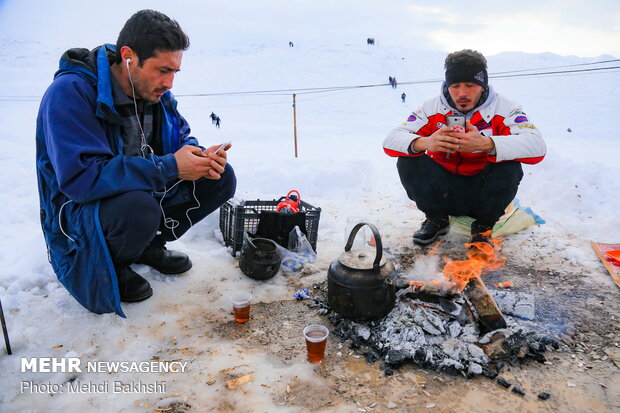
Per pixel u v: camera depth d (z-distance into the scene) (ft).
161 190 8.50
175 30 6.72
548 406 5.75
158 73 6.92
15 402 5.55
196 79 159.22
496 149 9.11
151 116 8.36
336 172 17.37
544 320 7.84
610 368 6.53
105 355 6.54
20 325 6.97
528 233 12.18
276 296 8.75
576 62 185.16
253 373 6.24
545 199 14.70
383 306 7.18
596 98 112.68
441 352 6.71
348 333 7.24
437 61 173.68
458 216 11.66
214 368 6.33
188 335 7.20
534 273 9.87
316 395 5.87
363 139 56.70
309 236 10.85
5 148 29.27
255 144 47.91
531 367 6.57
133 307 7.82
